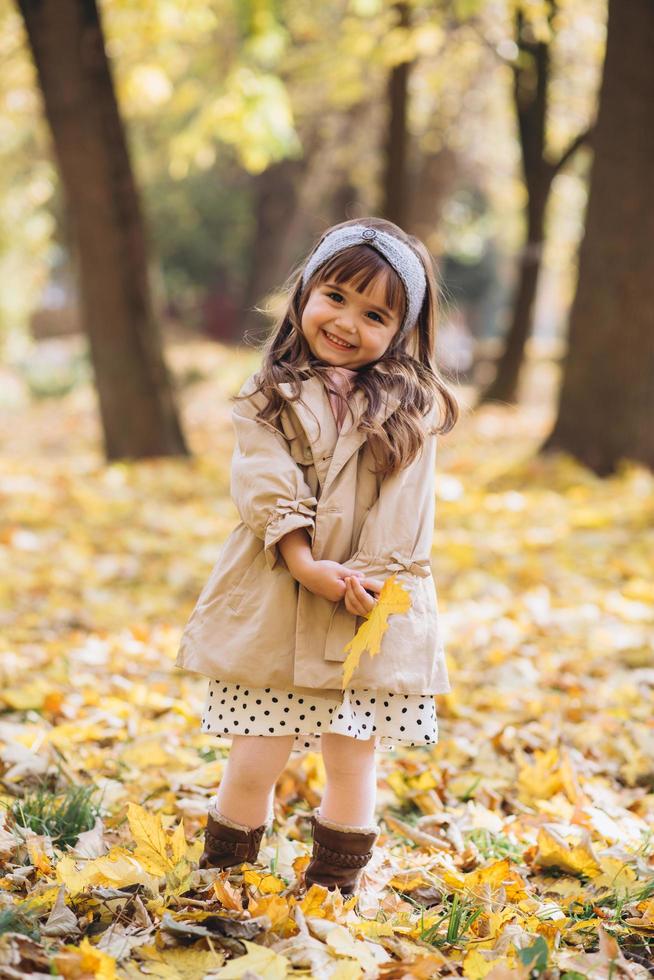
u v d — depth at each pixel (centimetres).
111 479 949
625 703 441
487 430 1292
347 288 260
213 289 3478
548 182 1366
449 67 1491
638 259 909
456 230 3064
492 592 618
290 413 258
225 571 257
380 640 238
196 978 211
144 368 1034
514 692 450
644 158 895
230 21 1325
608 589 636
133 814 258
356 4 1104
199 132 1205
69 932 226
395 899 260
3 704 408
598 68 1388
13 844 269
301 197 2691
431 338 281
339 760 256
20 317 2527
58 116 970
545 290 4228
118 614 566
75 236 1015
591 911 259
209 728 255
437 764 367
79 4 948
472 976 216
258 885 249
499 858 298
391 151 1297
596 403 934
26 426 1590
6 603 577
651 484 884
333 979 209
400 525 253
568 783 343
